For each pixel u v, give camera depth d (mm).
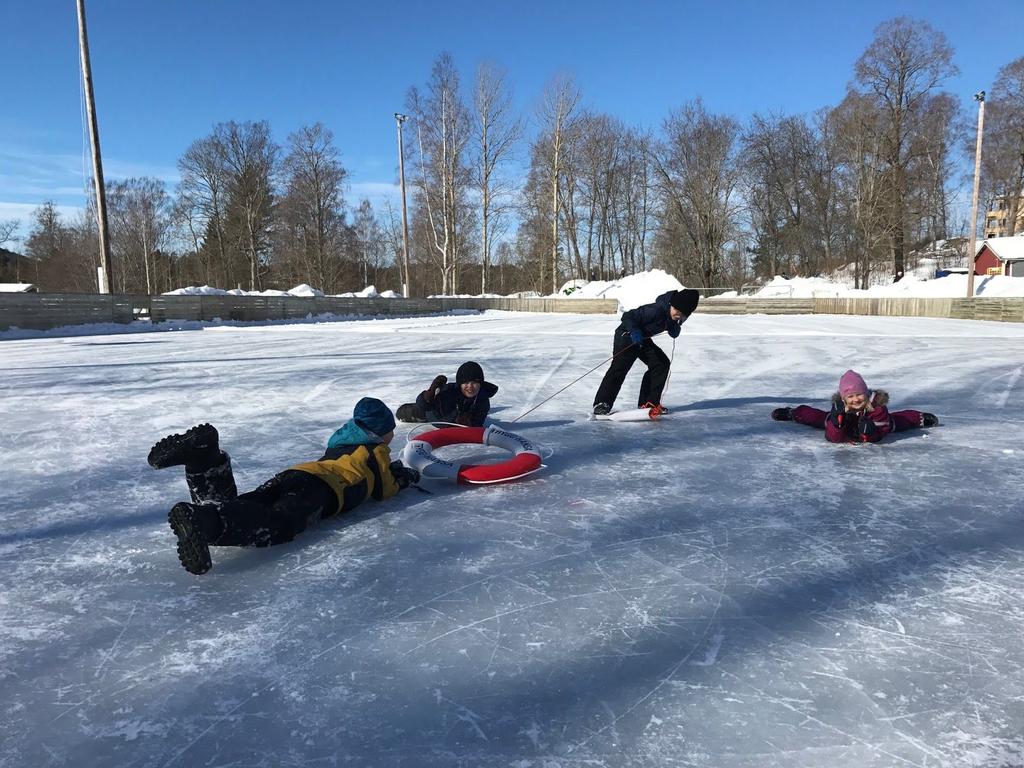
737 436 5145
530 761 1568
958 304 25078
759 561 2754
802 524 3191
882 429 4766
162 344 14070
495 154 47094
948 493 3662
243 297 24141
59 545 2963
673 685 1876
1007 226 50062
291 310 26375
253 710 1774
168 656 2041
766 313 31469
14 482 3943
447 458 4543
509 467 3834
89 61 20281
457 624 2236
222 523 2572
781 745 1616
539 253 51438
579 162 50969
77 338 16156
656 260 56656
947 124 44750
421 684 1890
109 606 2377
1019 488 3750
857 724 1695
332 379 8312
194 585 2549
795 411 5492
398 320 28469
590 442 4941
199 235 57219
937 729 1675
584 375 7848
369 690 1861
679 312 5457
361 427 3434
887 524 3184
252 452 4641
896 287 34156
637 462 4371
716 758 1571
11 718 1743
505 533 3082
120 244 57250
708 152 45219
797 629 2193
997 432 5227
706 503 3512
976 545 2912
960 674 1923
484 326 22047
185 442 2602
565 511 3393
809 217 54250
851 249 50844
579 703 1798
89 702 1814
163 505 3527
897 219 42812
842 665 1974
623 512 3375
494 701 1808
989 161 48656
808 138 53375
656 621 2254
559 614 2305
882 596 2430
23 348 13156
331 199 52438
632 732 1671
